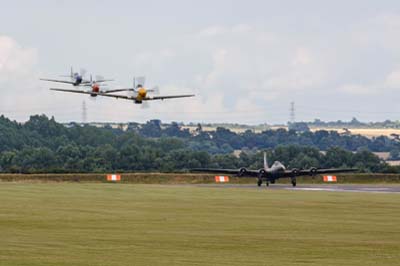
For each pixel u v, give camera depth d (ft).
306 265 264.31
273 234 347.97
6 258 269.85
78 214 437.58
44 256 276.41
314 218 423.23
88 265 258.37
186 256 281.95
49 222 392.47
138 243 314.96
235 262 269.23
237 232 355.15
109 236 337.52
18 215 427.33
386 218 424.05
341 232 356.79
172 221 402.31
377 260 276.00
